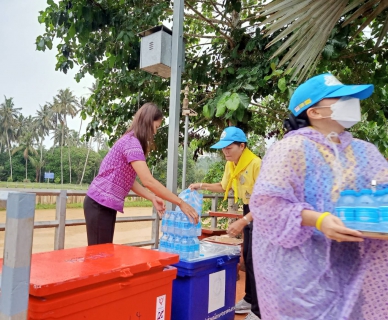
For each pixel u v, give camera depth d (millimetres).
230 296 2596
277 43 4152
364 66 4578
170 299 1799
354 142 1429
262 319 1339
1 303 1042
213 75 5156
